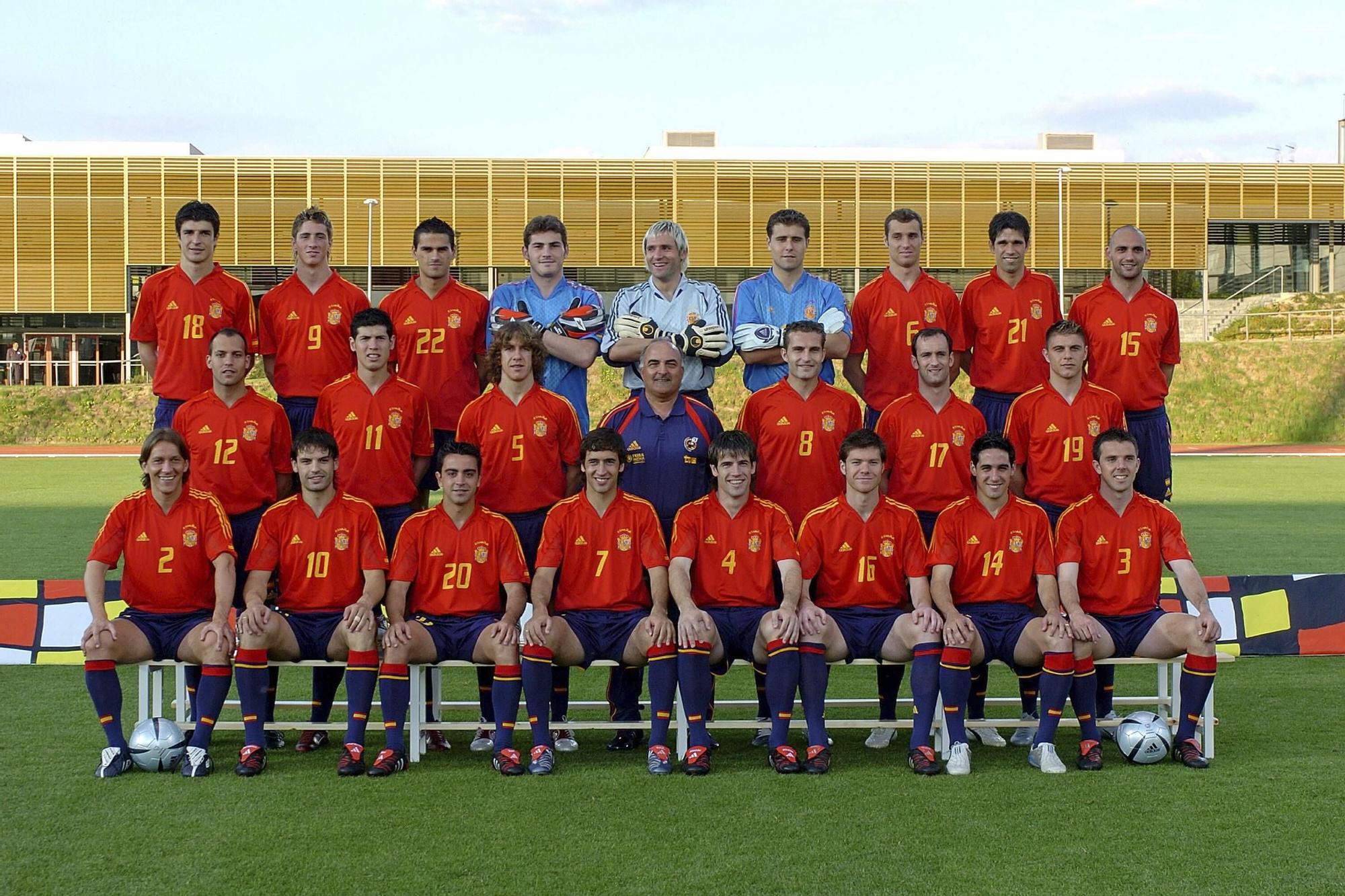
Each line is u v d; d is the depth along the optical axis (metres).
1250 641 6.08
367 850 3.52
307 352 5.73
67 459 23.17
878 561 4.84
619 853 3.48
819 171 36.09
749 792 4.16
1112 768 4.49
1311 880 3.26
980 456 4.84
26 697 5.45
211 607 4.76
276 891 3.19
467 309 5.80
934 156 38.03
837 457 5.27
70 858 3.45
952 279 36.81
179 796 4.10
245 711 4.50
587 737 5.20
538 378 5.30
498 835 3.65
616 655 4.75
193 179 35.19
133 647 4.55
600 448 4.75
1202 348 30.05
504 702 4.52
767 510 4.86
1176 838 3.61
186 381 5.68
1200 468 20.59
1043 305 5.87
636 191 35.91
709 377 5.71
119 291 35.44
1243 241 38.44
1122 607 4.79
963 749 4.45
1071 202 36.69
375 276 35.84
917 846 3.54
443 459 4.79
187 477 4.79
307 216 5.69
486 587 4.82
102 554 4.60
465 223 35.72
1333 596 6.15
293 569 4.79
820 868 3.35
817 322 5.43
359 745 4.45
